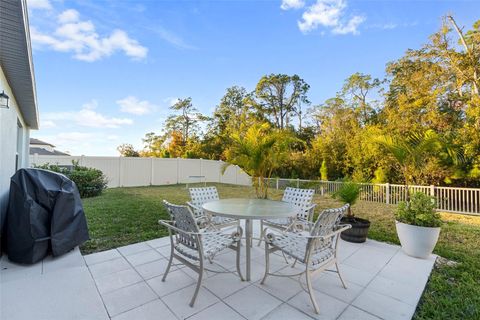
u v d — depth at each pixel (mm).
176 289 2451
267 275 2559
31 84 4352
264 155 6047
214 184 15281
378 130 9945
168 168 14133
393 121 10094
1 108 3303
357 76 17141
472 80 8977
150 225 4852
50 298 2270
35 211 3021
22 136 6699
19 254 2967
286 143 6113
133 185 12867
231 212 2842
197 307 2152
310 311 2117
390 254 3482
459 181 8062
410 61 11023
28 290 2402
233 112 23297
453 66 9375
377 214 6562
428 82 9867
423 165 5199
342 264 3127
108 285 2518
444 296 2408
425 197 3504
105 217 5492
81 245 3668
